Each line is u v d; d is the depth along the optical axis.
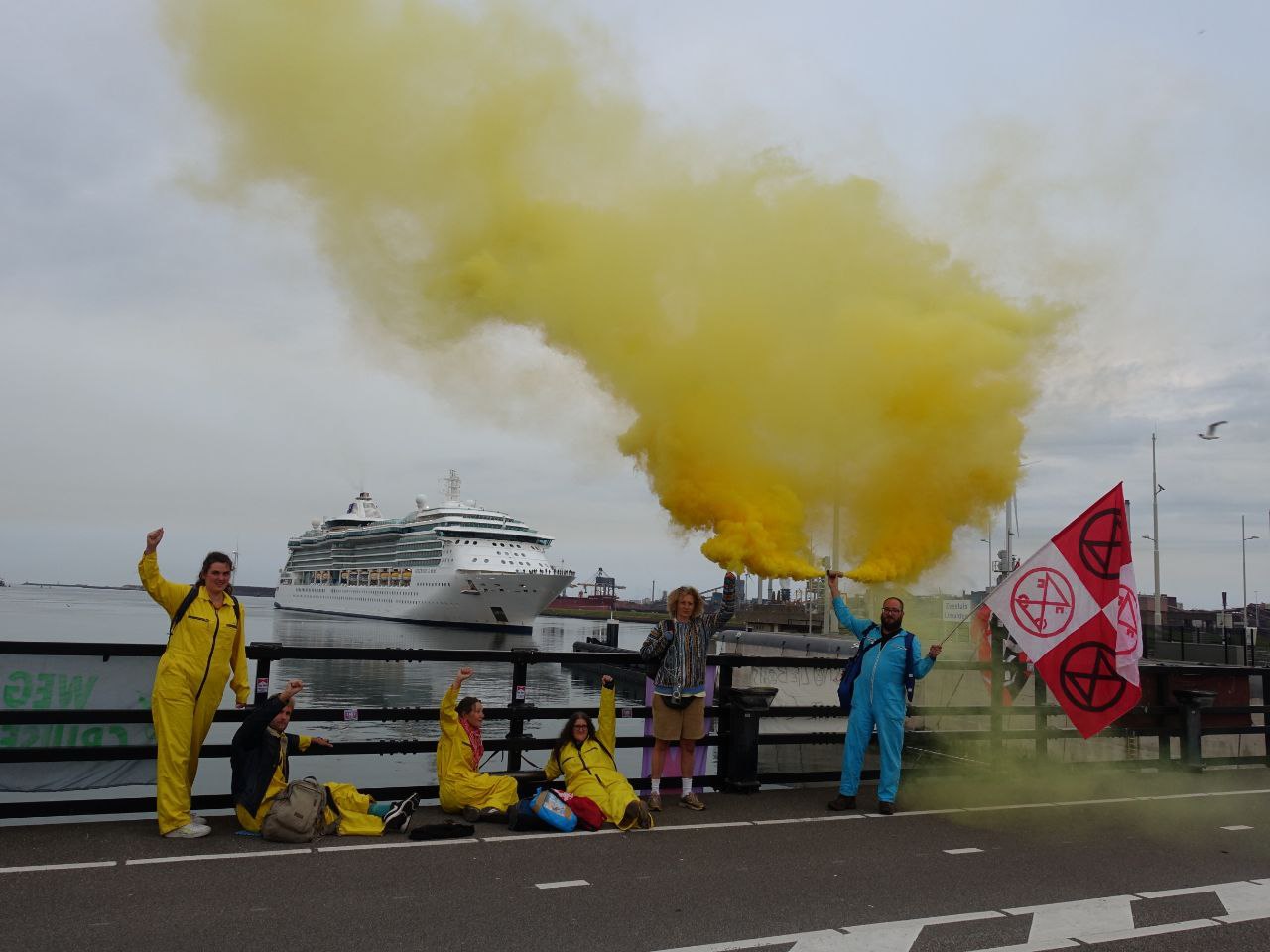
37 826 5.89
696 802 7.19
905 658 7.27
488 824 6.41
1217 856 6.21
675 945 4.30
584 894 4.98
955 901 5.09
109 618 110.75
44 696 6.04
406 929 4.38
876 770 8.90
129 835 5.78
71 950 3.99
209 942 4.14
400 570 88.94
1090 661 7.38
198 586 5.95
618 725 27.23
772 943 4.36
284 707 6.00
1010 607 7.85
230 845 5.65
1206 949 4.46
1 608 142.38
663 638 7.19
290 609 115.94
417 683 36.31
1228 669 10.01
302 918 4.47
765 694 7.86
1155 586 36.62
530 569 81.38
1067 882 5.53
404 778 17.36
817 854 5.97
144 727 6.26
